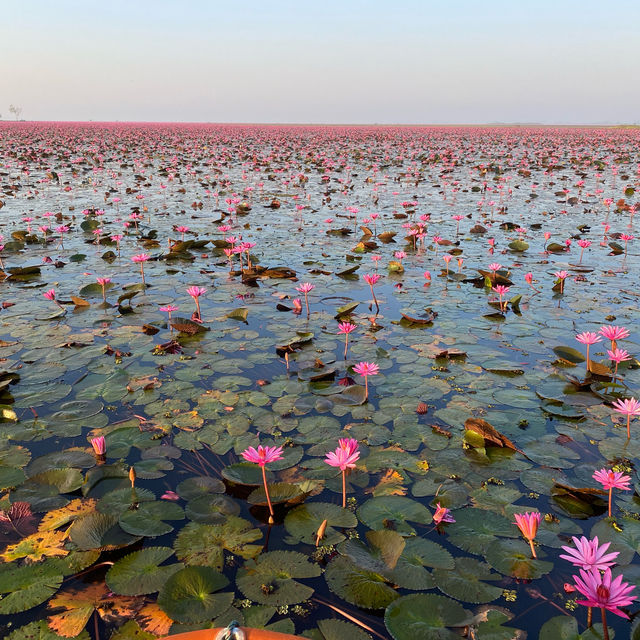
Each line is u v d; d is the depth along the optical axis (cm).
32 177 1583
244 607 170
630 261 684
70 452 257
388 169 2014
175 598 171
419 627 162
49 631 159
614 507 225
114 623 163
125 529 204
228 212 1027
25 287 543
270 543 201
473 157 2591
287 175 1759
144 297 516
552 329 439
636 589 178
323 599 175
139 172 1784
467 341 410
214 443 270
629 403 255
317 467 250
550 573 188
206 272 618
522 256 714
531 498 231
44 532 204
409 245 781
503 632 161
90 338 404
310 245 772
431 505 224
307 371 353
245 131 5741
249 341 407
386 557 190
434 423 293
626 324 449
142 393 320
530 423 292
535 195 1243
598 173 1811
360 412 303
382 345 404
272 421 292
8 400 306
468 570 188
